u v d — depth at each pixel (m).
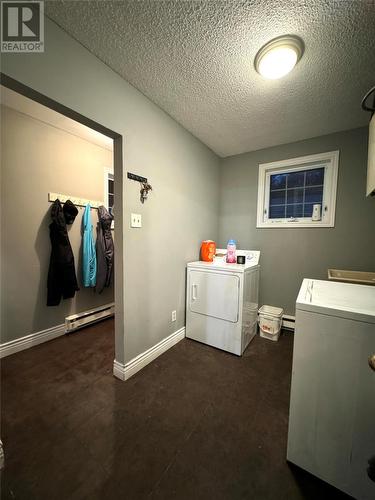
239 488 0.93
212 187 2.71
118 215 1.56
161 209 1.89
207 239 2.68
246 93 1.60
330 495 0.91
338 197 2.20
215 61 1.31
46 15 1.05
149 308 1.83
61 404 1.39
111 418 1.29
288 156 2.43
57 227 2.19
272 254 2.58
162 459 1.05
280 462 1.04
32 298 2.12
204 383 1.61
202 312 2.17
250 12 1.02
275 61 1.24
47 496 0.89
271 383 1.61
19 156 2.00
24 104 1.88
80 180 2.52
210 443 1.14
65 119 2.11
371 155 1.26
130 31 1.12
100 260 2.62
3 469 0.99
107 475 0.98
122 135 1.48
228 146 2.53
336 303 0.94
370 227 2.08
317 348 0.91
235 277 1.95
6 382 1.60
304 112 1.83
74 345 2.14
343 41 1.15
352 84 1.48
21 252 2.04
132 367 1.68
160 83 1.52
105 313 2.71
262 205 2.62
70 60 1.16
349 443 0.87
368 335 0.82
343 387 0.87
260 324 2.38
